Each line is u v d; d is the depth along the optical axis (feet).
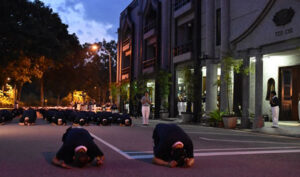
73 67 185.06
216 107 67.82
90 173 16.93
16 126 48.19
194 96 68.44
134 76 115.65
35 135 35.53
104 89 233.96
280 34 50.31
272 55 56.85
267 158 22.89
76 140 17.67
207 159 21.95
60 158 17.98
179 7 86.53
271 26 52.19
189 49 80.69
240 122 61.46
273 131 45.80
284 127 49.03
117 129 45.85
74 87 197.57
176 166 19.03
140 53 110.11
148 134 39.19
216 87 68.18
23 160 20.61
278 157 23.44
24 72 110.32
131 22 120.06
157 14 95.55
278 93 61.98
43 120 64.90
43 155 22.59
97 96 235.20
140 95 97.91
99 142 30.48
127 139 33.30
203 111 70.54
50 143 29.01
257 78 54.54
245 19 59.00
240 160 21.83
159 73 84.74
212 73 68.13
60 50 114.11
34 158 21.36
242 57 59.00
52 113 54.03
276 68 62.54
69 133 18.49
